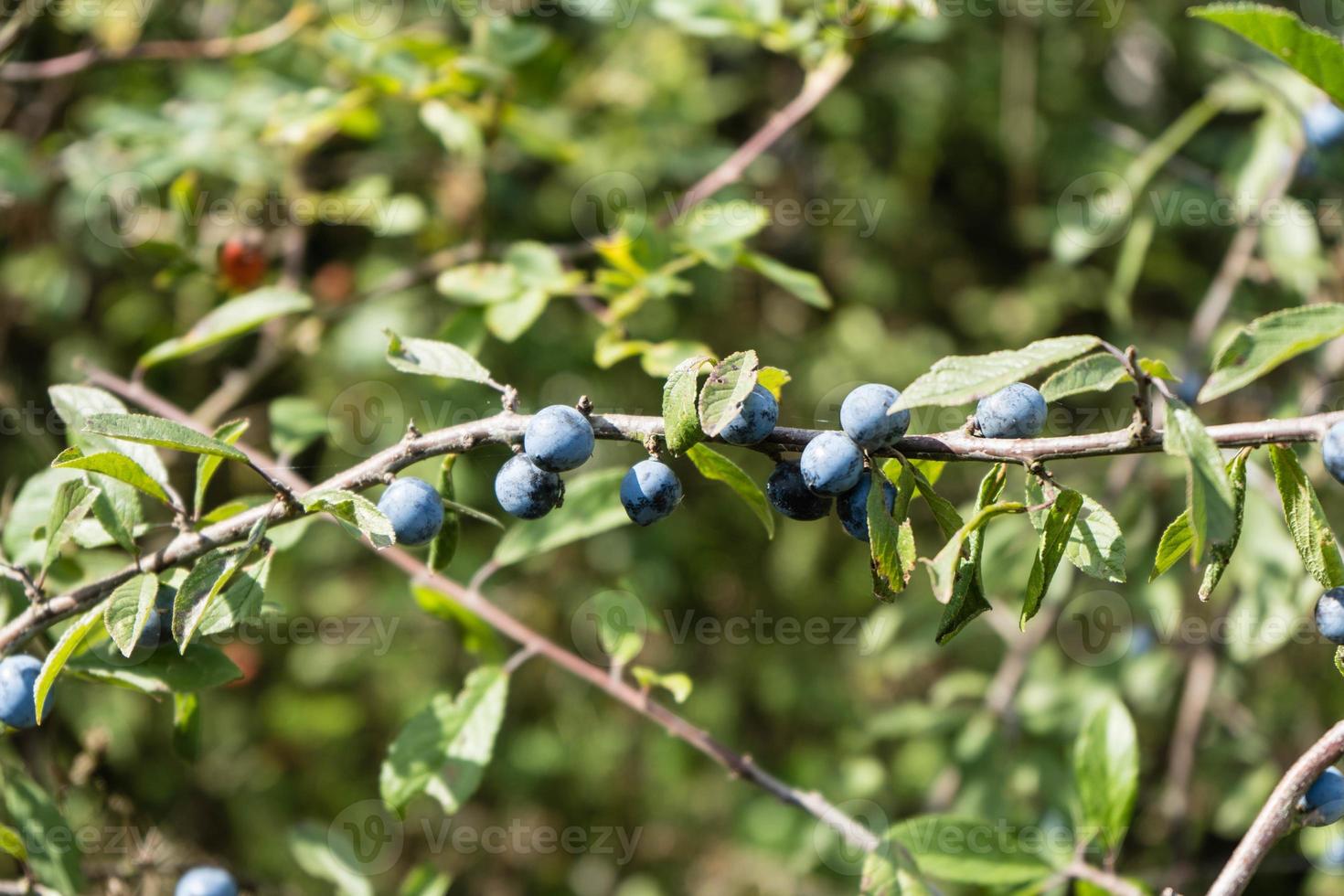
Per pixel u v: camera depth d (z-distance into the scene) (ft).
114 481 6.40
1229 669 13.69
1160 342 16.72
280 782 17.22
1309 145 12.10
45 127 14.85
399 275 12.57
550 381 15.55
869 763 14.01
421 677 17.74
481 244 12.09
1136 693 13.20
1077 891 7.93
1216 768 14.47
